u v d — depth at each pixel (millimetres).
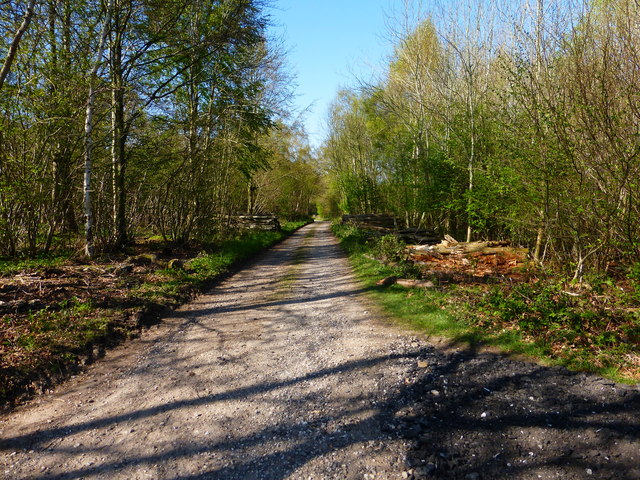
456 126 16734
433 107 20188
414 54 20531
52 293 7039
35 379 4496
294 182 39375
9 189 8930
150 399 4227
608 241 7078
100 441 3469
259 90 18578
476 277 9539
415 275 9750
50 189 10609
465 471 2990
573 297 6285
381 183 26719
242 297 8961
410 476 2939
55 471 3076
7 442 3467
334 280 10578
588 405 3795
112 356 5445
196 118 15492
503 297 6746
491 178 10586
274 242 23969
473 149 15430
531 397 4020
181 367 5062
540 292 6547
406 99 22875
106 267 9766
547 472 2939
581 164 7309
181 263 11055
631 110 6504
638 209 6828
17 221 10336
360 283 9703
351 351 5426
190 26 15023
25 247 10562
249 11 14953
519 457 3125
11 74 9523
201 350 5641
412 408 3908
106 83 11547
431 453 3205
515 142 9227
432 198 19641
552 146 7734
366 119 29484
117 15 12531
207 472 3041
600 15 8320
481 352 5215
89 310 6520
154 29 14031
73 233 12617
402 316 6875
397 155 21281
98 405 4113
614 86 6820
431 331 6070
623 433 3318
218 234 18578
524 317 5996
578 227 7828
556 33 8789
